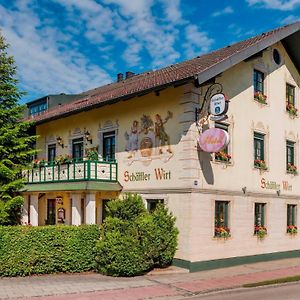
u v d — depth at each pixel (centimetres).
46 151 2388
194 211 1562
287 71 2123
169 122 1659
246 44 1934
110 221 1496
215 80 1655
